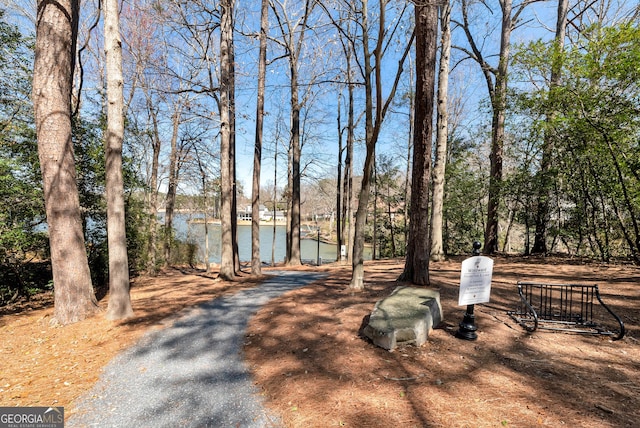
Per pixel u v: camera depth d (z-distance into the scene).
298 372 3.50
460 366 3.41
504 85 12.25
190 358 4.13
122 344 4.64
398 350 3.85
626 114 6.99
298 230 17.50
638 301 5.46
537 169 11.12
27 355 4.41
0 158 7.04
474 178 15.20
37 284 8.73
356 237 7.03
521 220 12.62
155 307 6.56
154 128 13.99
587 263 9.27
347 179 21.12
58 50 5.69
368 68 6.61
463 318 4.68
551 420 2.47
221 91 9.80
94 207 9.76
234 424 2.72
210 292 8.18
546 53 8.58
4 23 7.73
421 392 2.93
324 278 9.73
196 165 15.65
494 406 2.68
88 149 9.43
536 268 8.77
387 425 2.49
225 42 9.73
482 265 4.12
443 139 10.99
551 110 8.83
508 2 12.48
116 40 5.78
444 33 10.41
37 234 7.89
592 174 8.83
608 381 3.05
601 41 7.00
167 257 16.56
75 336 5.06
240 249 34.47
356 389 3.04
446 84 10.74
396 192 23.28
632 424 2.39
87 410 3.02
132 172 11.26
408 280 7.12
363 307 5.63
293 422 2.66
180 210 20.23
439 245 11.29
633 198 7.92
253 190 11.49
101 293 8.91
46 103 5.60
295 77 16.12
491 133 13.45
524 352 3.74
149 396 3.24
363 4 6.46
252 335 4.86
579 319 4.65
